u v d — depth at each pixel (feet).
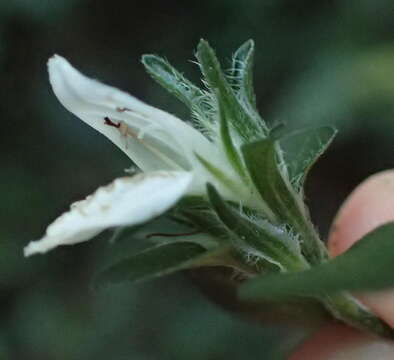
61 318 0.77
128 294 0.77
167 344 0.74
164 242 0.28
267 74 0.87
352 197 0.40
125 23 0.96
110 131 0.29
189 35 0.93
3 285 0.77
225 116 0.28
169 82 0.30
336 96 0.68
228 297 0.33
